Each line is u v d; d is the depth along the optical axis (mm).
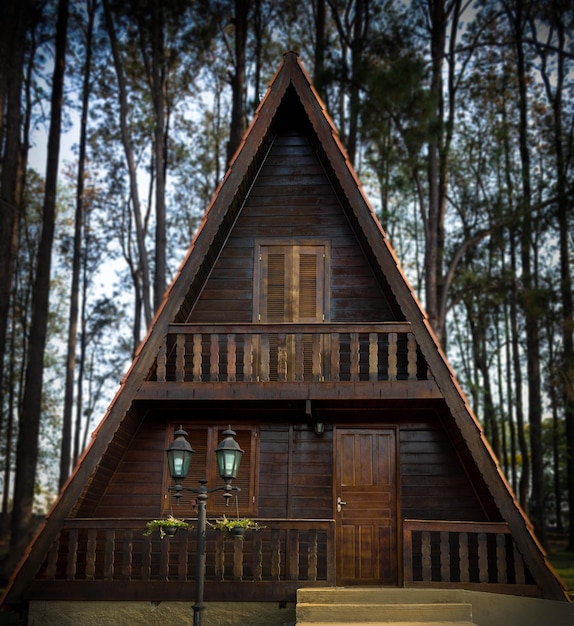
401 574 12031
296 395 11477
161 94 27156
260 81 32031
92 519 11078
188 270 11945
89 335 41406
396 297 11688
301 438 12719
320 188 13695
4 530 32750
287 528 10945
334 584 10727
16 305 33281
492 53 29797
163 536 10156
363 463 12562
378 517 12320
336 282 13289
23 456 22484
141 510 12422
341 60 23438
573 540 27844
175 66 32062
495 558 12000
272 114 12562
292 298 13258
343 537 12250
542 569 10609
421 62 23031
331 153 12352
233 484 12539
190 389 11555
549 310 24750
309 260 13414
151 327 11742
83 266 40188
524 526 10766
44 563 11438
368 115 22672
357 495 12438
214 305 13328
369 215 12031
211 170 36094
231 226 13594
